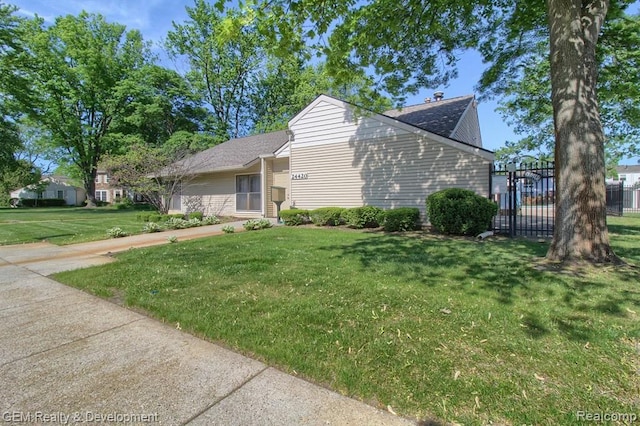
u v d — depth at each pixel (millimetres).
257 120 31859
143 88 26062
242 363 2406
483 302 3422
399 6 6332
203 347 2658
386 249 6527
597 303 3301
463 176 9398
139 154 14883
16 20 20484
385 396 1964
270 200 14305
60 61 25625
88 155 28188
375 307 3344
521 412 1803
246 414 1839
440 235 8680
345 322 3000
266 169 14250
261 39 5715
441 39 8492
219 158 16281
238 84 30234
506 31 8961
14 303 3799
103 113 27859
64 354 2568
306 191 12688
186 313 3266
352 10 5922
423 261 5332
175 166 14555
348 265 5152
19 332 2986
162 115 26953
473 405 1870
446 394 1965
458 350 2469
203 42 28328
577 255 4738
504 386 2025
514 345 2514
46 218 16719
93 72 26078
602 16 4996
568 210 4840
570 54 4836
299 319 3076
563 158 4895
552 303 3342
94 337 2867
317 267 5031
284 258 5711
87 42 26328
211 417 1821
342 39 6141
